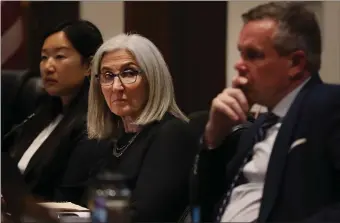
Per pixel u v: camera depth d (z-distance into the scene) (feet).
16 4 19.75
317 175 13.10
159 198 14.93
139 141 16.03
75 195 16.70
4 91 19.86
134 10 18.34
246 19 13.84
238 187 14.20
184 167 15.23
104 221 14.47
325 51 14.49
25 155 18.66
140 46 16.33
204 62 16.81
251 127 14.47
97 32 18.95
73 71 18.98
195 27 17.11
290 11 13.47
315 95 13.52
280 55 13.48
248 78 13.78
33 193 16.39
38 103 19.97
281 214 13.16
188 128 15.57
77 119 18.42
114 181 15.21
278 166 13.42
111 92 16.38
